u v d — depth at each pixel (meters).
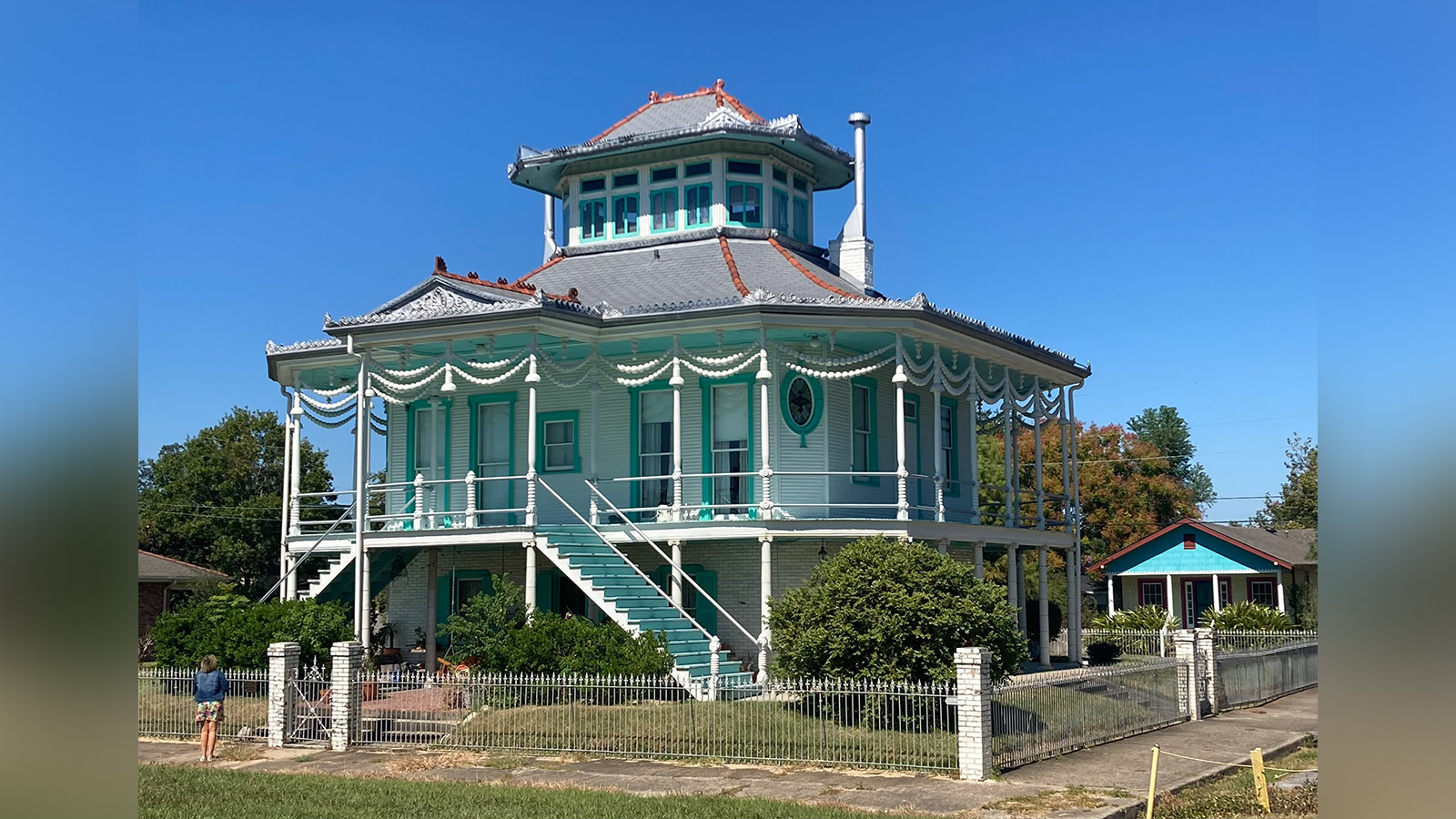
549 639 23.12
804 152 33.84
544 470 30.20
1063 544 33.38
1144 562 53.62
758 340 26.92
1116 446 72.25
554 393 30.36
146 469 61.47
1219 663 26.28
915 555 20.86
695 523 26.22
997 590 20.89
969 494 33.44
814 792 16.30
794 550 27.88
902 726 19.47
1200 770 18.22
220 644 25.50
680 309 26.77
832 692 19.08
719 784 16.88
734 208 33.34
